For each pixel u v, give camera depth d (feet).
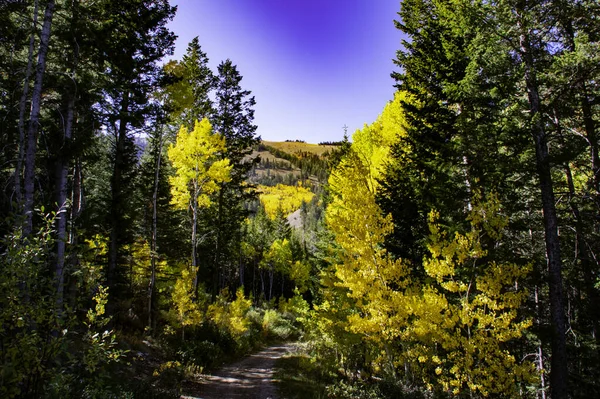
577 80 29.17
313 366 44.52
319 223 76.18
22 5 26.48
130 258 58.39
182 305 47.19
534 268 30.30
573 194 33.06
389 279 30.30
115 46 38.29
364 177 33.14
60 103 30.96
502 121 31.19
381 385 33.73
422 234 41.32
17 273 12.98
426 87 41.68
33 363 13.33
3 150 26.17
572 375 34.06
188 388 34.94
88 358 15.48
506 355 25.09
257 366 51.16
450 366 32.60
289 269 172.35
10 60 28.02
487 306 27.27
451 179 36.01
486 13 28.99
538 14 29.04
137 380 31.78
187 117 66.33
